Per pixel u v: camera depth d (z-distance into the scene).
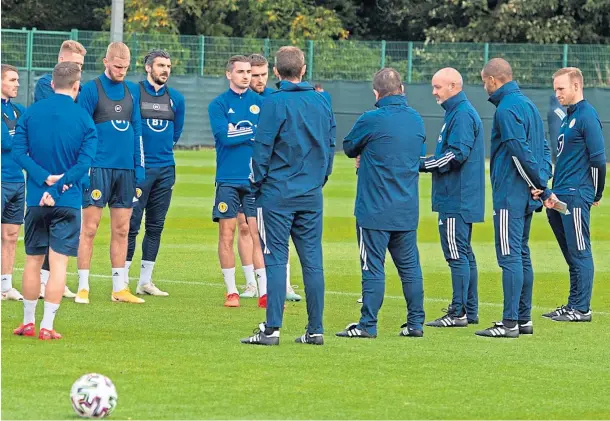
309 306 13.55
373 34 72.62
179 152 55.00
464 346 13.77
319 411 10.34
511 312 14.52
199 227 26.81
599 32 66.19
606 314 16.84
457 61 57.00
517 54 56.19
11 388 10.85
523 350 13.63
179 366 12.04
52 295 13.33
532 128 14.59
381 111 13.98
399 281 19.86
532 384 11.73
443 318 15.39
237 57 17.09
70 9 69.12
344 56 58.22
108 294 17.50
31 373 11.49
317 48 58.22
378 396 10.98
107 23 66.44
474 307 15.61
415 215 14.09
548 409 10.69
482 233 27.34
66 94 13.49
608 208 33.50
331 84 57.81
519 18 64.88
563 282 19.95
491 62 14.71
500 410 10.61
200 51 57.62
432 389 11.35
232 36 68.06
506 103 14.51
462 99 14.91
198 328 14.57
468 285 15.43
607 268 21.95
